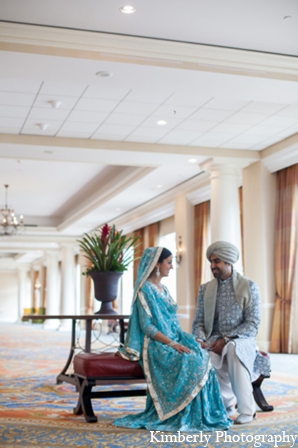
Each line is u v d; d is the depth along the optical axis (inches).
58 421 171.2
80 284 1016.2
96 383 170.9
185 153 417.1
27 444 141.0
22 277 1475.1
